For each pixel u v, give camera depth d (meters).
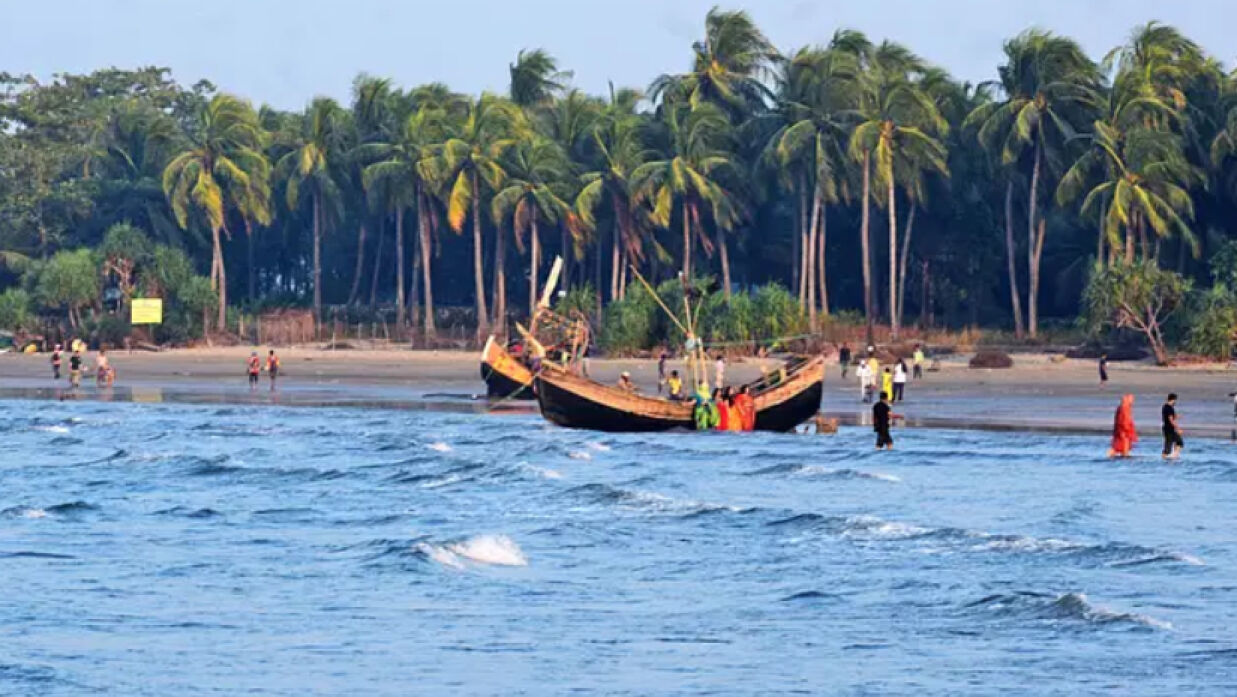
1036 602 54.06
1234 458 99.38
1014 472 94.56
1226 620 51.78
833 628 51.81
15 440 124.25
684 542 70.12
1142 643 48.53
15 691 44.12
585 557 66.50
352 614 54.66
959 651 48.12
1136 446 106.75
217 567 64.44
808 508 80.56
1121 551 64.38
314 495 89.38
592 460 105.44
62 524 77.94
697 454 107.56
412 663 47.31
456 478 94.62
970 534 68.75
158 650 49.12
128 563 65.50
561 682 44.97
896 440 113.25
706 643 49.78
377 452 112.50
